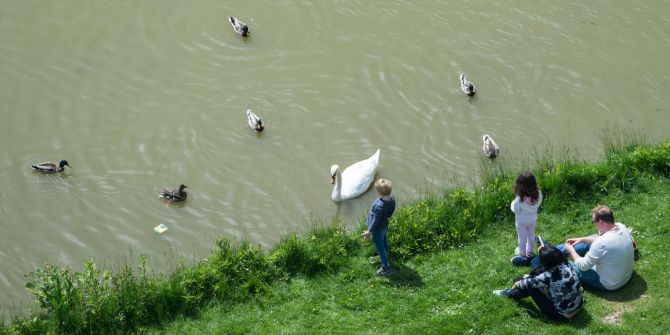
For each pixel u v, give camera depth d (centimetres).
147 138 2216
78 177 2089
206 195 2034
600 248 1427
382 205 1504
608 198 1788
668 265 1538
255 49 2538
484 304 1484
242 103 2331
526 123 2252
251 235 1912
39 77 2436
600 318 1419
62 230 1938
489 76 2420
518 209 1511
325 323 1504
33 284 1574
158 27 2625
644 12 2684
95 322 1507
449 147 2178
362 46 2544
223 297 1584
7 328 1534
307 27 2623
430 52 2516
